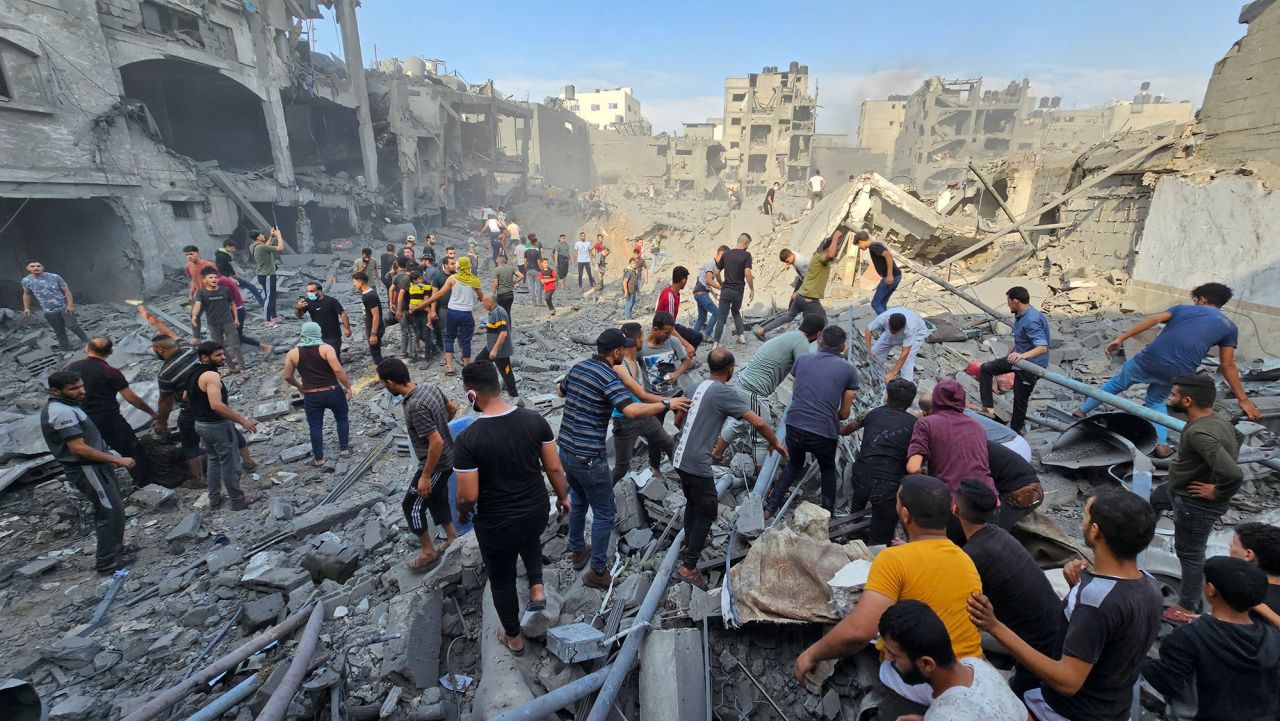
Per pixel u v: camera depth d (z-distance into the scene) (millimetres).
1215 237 8609
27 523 6180
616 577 4242
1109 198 11633
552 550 4629
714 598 3771
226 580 5023
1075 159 13281
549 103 50438
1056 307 10656
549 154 48656
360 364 10414
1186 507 3506
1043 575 2729
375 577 4824
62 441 5039
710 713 3242
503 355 8359
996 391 7473
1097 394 5195
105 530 5309
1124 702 2391
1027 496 3689
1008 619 2742
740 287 9789
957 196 18750
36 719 2850
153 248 16328
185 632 4547
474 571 4371
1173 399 3578
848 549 3863
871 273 13773
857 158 57875
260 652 4055
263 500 6492
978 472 3605
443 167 33469
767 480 5090
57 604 4984
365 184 28312
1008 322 9773
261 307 14852
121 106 15438
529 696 3238
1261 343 7867
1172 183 9453
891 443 4066
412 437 4688
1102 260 11602
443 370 9992
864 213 13727
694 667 3346
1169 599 3727
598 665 3469
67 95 14234
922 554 2549
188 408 6305
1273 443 5770
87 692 4012
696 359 9164
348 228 27453
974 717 1984
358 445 7727
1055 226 12289
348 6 26625
